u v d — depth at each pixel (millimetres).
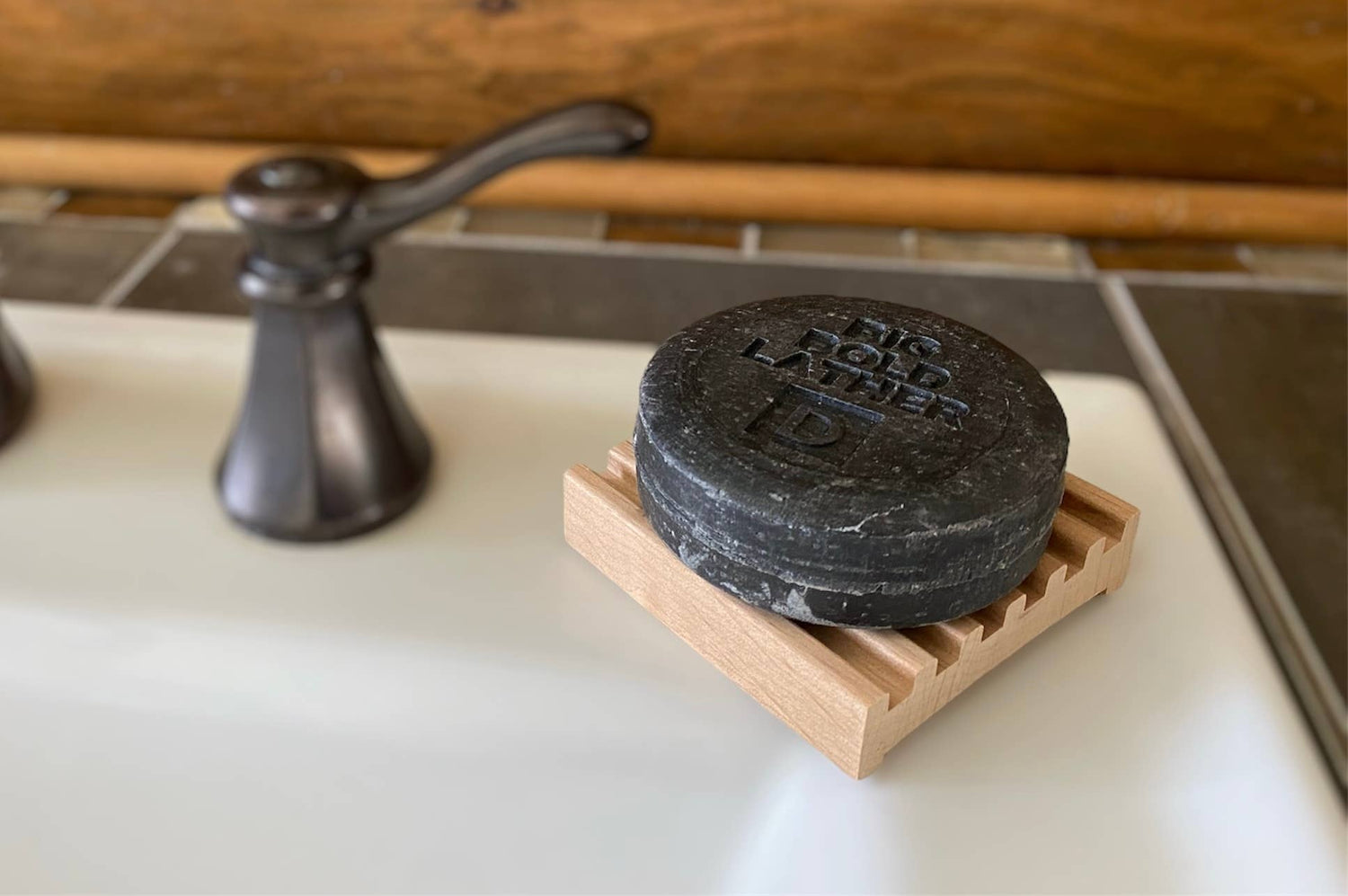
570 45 638
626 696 308
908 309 302
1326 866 274
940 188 661
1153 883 270
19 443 379
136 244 650
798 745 295
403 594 333
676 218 690
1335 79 624
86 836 304
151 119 683
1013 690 301
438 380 400
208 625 328
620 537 308
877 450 262
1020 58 628
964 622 280
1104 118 651
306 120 680
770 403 272
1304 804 284
